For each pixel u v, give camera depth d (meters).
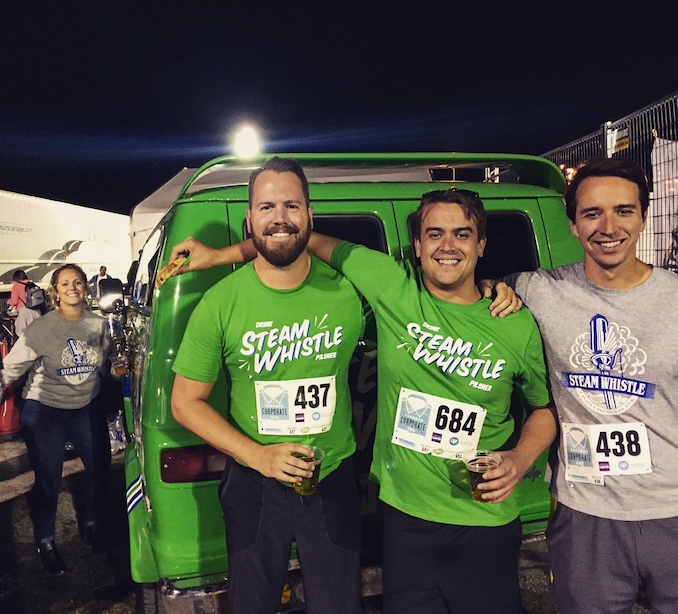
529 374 2.08
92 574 3.69
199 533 2.26
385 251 2.60
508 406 2.12
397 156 2.57
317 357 2.09
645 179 1.90
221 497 2.12
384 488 2.14
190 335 2.05
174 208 2.44
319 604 2.04
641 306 1.89
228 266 2.33
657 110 5.11
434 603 2.07
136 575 2.43
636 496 1.92
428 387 2.06
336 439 2.16
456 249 1.99
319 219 2.58
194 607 2.19
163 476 2.24
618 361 1.91
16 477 5.40
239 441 1.97
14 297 10.55
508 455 1.96
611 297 1.93
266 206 1.94
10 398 6.45
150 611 2.60
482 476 1.89
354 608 2.10
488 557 2.02
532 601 3.12
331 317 2.11
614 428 1.93
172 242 2.33
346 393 2.22
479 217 2.04
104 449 3.84
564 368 2.00
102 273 16.09
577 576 2.00
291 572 2.29
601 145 5.94
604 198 1.87
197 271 2.28
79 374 3.67
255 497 2.05
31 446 3.62
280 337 2.06
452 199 2.01
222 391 2.29
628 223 1.86
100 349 3.78
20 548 4.06
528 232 2.79
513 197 2.79
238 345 2.05
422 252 2.06
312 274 2.12
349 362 2.23
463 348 2.02
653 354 1.87
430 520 2.04
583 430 1.99
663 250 4.91
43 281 15.44
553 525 2.10
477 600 2.03
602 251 1.89
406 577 2.07
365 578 2.36
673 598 1.93
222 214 2.38
